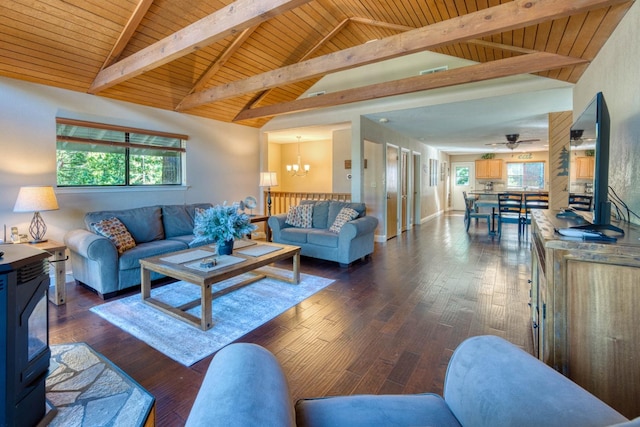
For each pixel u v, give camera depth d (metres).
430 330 2.48
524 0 2.23
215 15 2.53
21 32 2.96
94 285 3.22
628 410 1.21
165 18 3.32
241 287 3.43
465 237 6.57
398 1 3.24
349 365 2.02
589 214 2.09
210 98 4.41
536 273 2.01
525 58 3.21
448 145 9.40
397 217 6.97
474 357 1.07
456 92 4.47
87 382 1.79
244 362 0.99
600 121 1.57
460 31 2.48
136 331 2.46
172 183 5.12
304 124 6.01
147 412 1.55
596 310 1.25
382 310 2.87
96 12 3.03
